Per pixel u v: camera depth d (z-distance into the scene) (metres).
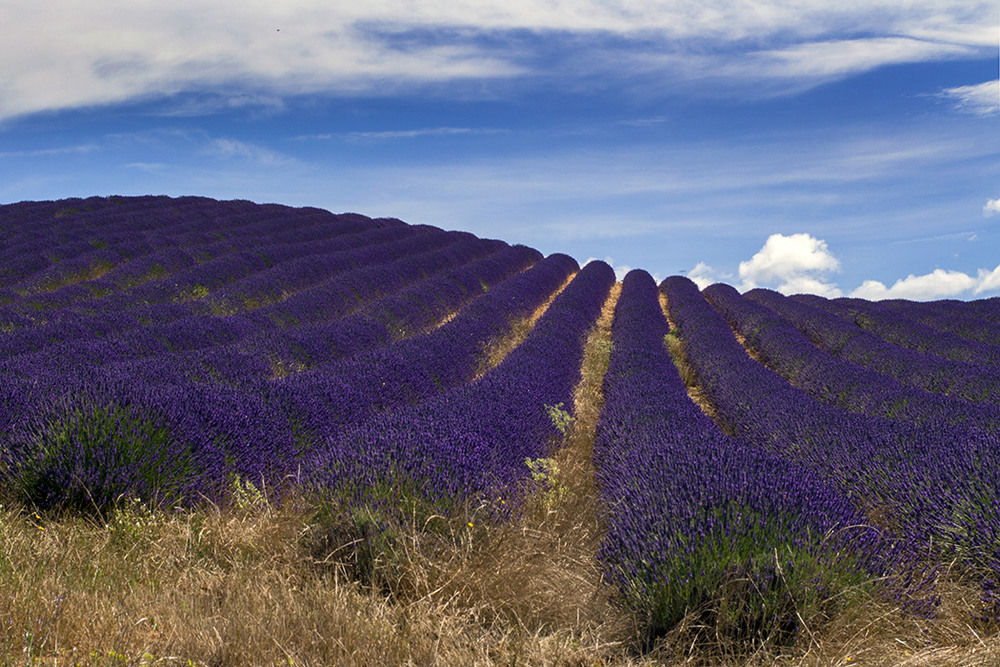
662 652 2.63
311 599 2.83
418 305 14.50
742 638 2.65
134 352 8.25
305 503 3.73
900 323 14.80
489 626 2.93
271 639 2.44
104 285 14.73
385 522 3.33
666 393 7.34
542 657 2.57
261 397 5.36
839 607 2.71
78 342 8.22
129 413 4.05
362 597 2.94
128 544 3.30
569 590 3.15
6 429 4.16
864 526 3.18
